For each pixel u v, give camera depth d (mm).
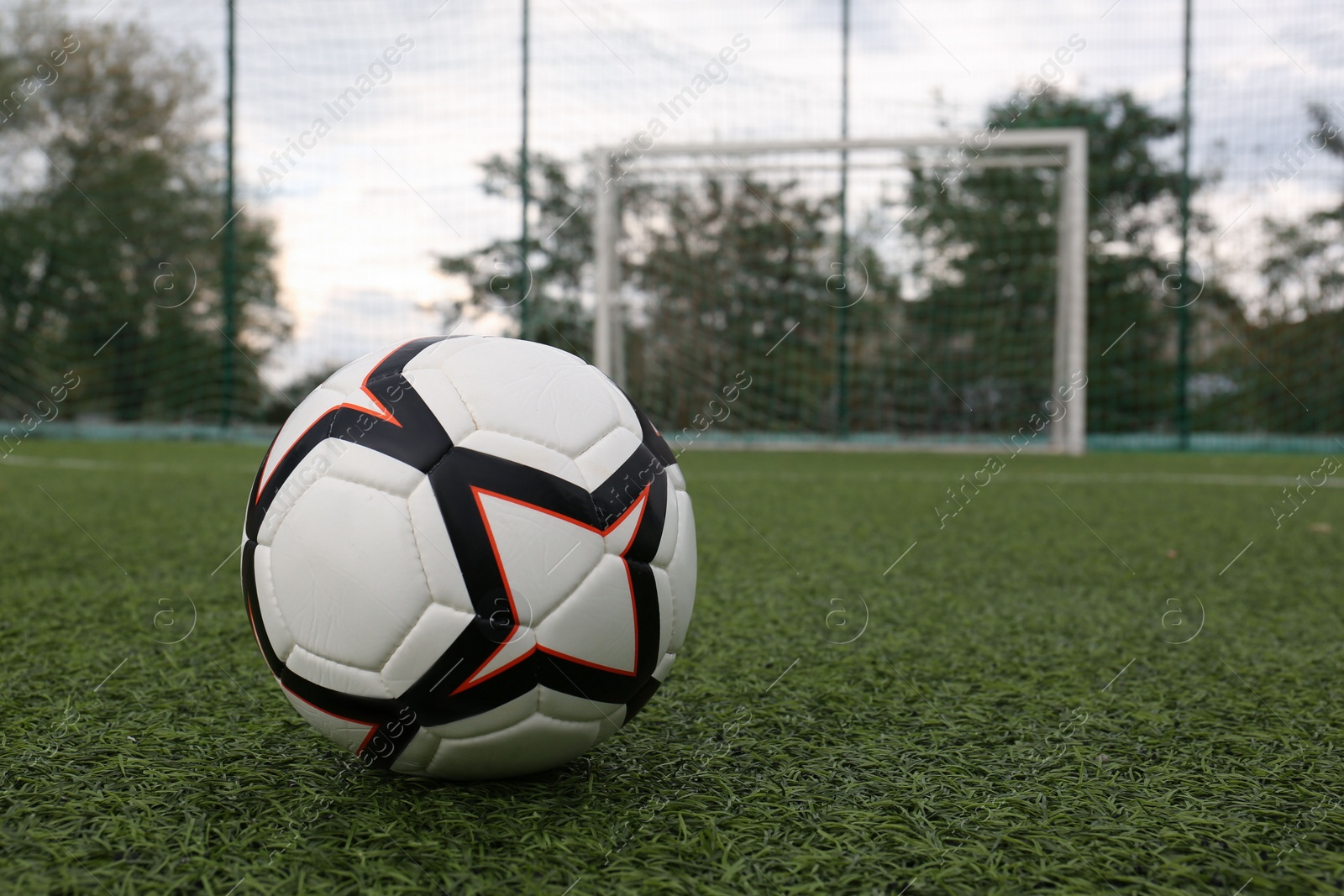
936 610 3070
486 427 1405
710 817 1429
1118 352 15000
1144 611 3080
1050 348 13148
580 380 1536
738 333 12695
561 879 1222
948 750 1767
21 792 1490
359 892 1188
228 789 1513
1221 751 1776
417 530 1359
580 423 1468
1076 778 1623
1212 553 4270
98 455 9992
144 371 14102
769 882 1229
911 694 2148
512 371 1479
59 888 1188
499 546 1360
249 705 1976
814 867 1271
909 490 7016
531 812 1432
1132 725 1931
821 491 6871
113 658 2357
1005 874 1269
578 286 12820
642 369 12688
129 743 1732
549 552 1383
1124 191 15070
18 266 14398
